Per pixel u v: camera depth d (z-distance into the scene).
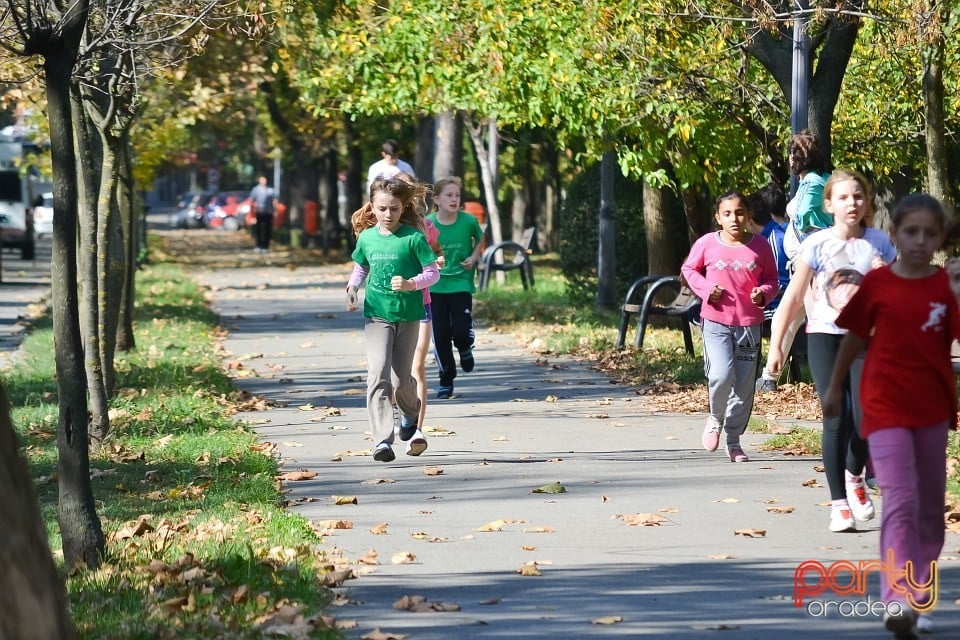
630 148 29.61
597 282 40.22
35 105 27.55
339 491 15.77
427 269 16.19
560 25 27.50
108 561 12.51
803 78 21.95
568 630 10.10
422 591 11.33
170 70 22.97
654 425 20.17
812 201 16.86
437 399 23.16
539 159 66.62
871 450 9.85
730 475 16.20
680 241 36.47
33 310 42.41
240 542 12.92
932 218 9.76
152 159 44.81
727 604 10.76
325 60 36.00
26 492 6.88
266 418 21.48
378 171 31.77
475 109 32.66
